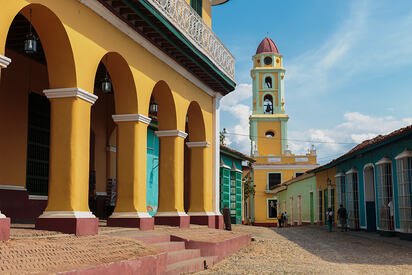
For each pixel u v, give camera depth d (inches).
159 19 420.8
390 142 666.8
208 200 610.5
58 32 326.0
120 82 424.2
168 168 514.0
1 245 228.7
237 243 478.6
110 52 385.7
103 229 379.2
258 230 891.4
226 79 620.1
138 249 285.3
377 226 766.5
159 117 521.7
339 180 978.1
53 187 325.7
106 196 595.5
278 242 613.9
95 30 361.7
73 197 322.3
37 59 479.2
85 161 336.8
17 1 277.9
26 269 193.8
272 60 2062.0
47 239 273.6
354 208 882.1
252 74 2070.6
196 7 605.9
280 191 1830.7
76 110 330.0
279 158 1934.1
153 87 461.4
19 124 449.7
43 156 486.3
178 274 312.2
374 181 772.6
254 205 1916.8
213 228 599.8
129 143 421.4
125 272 243.1
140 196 422.6
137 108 423.8
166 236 383.2
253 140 1999.3
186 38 486.0
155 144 676.1
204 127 612.4
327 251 508.1
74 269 203.6
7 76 438.6
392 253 486.3
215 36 591.5
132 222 409.4
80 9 342.3
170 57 495.2
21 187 445.7
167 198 511.2
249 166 1453.0
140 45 434.9
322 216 1206.3
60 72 333.7
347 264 396.5
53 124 331.0
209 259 366.6
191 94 568.1
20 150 448.5
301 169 1918.1
